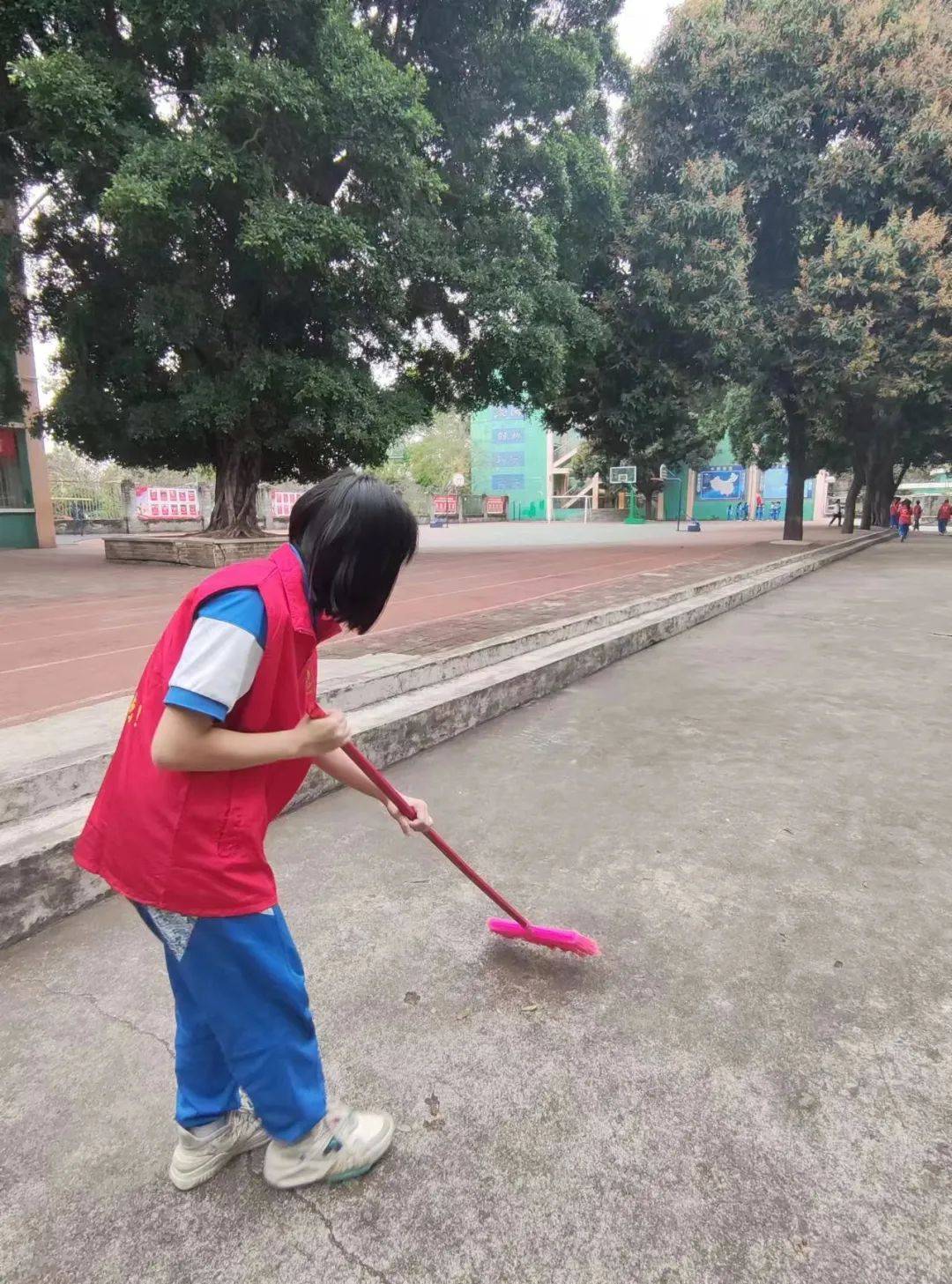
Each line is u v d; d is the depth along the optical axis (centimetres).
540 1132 161
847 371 1380
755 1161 153
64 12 913
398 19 1265
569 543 2052
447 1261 133
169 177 866
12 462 1736
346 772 157
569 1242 137
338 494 128
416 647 541
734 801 337
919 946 225
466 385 1515
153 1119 166
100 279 1182
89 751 292
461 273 1198
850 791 347
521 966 219
